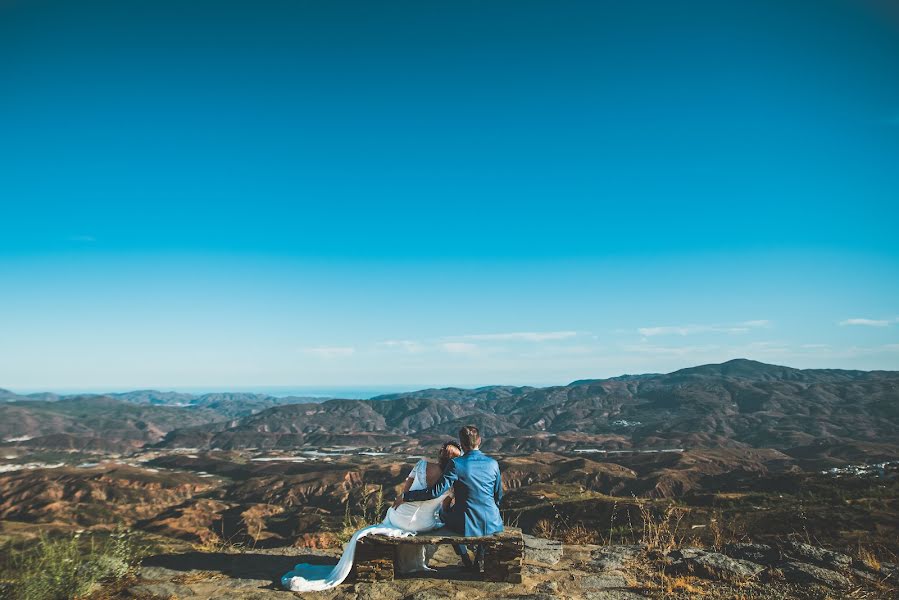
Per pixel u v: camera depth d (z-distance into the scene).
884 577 7.48
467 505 7.39
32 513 186.38
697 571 7.80
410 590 6.96
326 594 6.88
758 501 81.31
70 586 6.86
